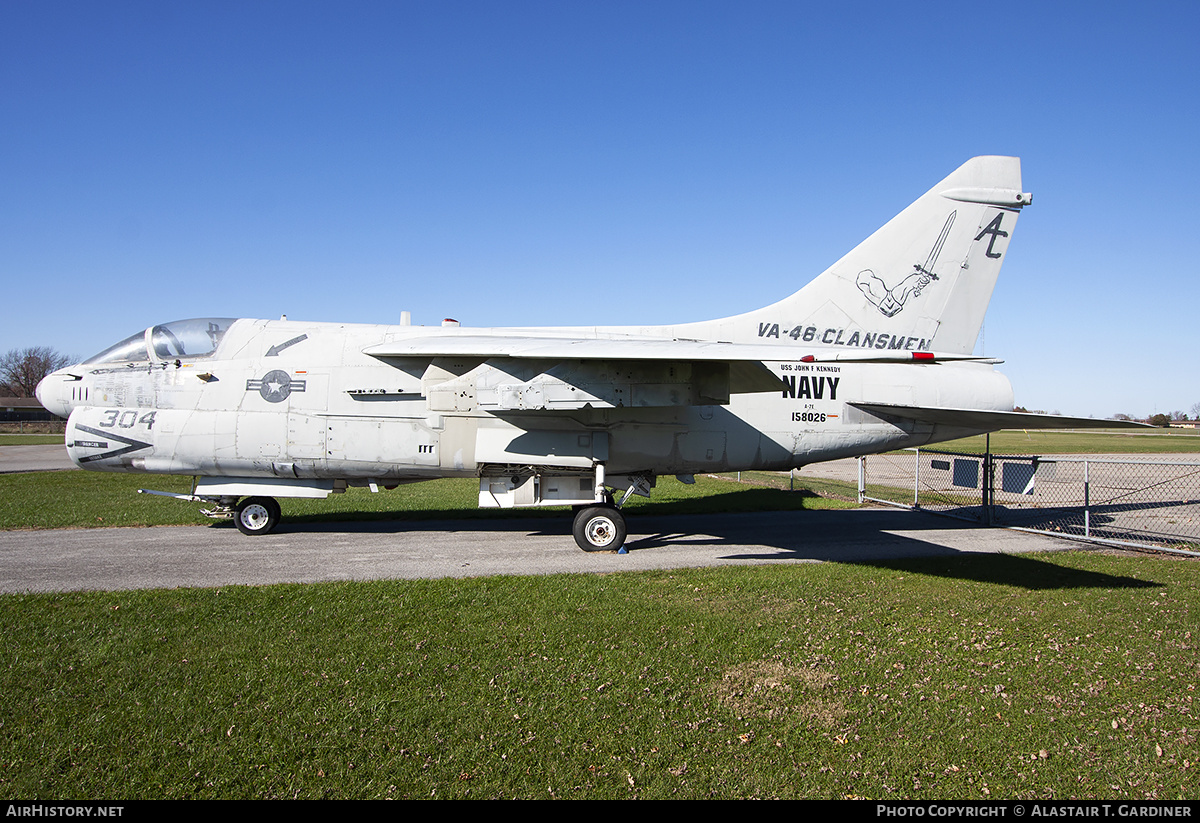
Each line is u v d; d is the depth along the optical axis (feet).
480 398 30.94
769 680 16.21
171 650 17.63
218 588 24.14
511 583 25.21
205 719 13.84
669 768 12.36
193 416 34.22
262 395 34.19
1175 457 110.01
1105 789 11.89
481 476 34.96
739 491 61.00
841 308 37.86
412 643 18.35
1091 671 17.03
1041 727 14.08
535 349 29.07
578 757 12.65
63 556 30.63
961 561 30.40
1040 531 39.14
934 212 38.14
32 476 71.67
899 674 16.71
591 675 16.29
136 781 11.70
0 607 21.35
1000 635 19.65
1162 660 17.76
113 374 34.96
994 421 34.99
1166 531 40.24
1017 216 38.63
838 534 38.63
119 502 49.80
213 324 36.09
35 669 16.29
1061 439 207.62
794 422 36.50
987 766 12.59
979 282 38.73
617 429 34.37
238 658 17.10
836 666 17.12
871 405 36.78
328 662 16.89
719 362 29.86
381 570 28.12
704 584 25.26
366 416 33.96
